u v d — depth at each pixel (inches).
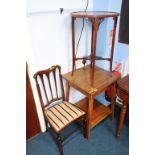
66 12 57.6
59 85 69.4
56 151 64.0
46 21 53.8
